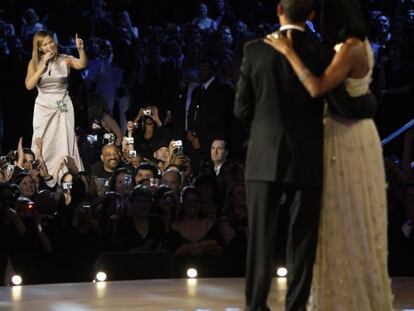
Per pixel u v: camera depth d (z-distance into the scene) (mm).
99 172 31609
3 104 37469
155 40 38625
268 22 45344
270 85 13078
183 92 37594
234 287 18359
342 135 13641
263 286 13180
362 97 13477
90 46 37844
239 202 23375
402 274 23109
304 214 13289
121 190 27984
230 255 21688
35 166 30391
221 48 38875
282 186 13359
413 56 39406
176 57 38281
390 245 23609
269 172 13008
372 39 38875
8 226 22766
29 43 40781
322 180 13266
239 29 41281
